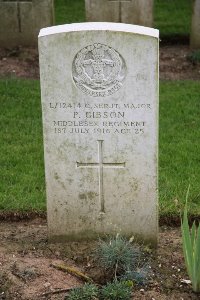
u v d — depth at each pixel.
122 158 5.64
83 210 5.85
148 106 5.45
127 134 5.56
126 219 5.85
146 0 11.37
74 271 5.43
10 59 11.22
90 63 5.36
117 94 5.43
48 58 5.36
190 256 5.12
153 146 5.57
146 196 5.75
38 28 11.57
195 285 5.17
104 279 5.43
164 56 11.57
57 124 5.56
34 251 5.87
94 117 5.52
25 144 7.93
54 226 5.91
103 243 5.61
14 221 6.54
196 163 7.41
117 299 5.09
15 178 7.09
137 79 5.38
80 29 5.29
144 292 5.23
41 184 6.99
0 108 9.03
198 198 6.67
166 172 7.20
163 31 12.99
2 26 11.62
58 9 14.46
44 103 5.50
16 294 5.20
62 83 5.43
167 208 6.48
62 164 5.69
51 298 5.12
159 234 6.23
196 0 11.45
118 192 5.77
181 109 9.05
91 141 5.61
